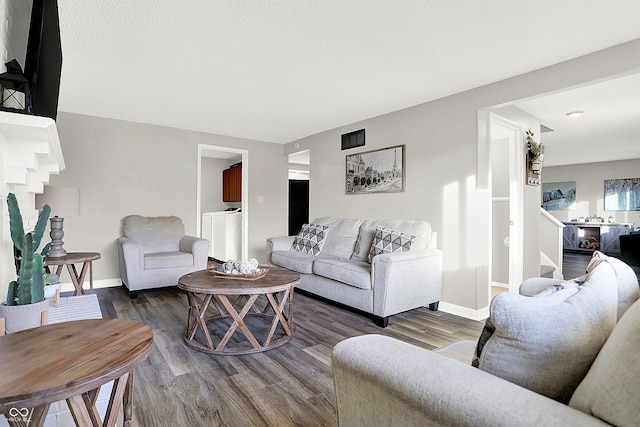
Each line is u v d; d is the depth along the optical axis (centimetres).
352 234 389
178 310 327
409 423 78
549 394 80
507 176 420
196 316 237
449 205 336
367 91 329
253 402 171
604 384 63
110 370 90
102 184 427
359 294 303
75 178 410
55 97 180
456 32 220
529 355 79
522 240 387
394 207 389
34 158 176
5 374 86
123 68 278
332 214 479
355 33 222
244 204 553
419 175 363
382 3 190
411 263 301
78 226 412
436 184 347
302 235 418
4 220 168
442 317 316
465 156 323
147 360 218
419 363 83
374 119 418
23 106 168
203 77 297
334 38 229
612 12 196
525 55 251
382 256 289
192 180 493
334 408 167
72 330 116
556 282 165
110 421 101
